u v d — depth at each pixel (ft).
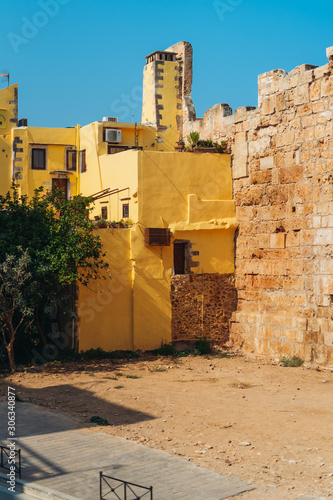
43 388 63.57
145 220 83.10
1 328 72.43
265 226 82.48
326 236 73.31
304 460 41.55
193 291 85.71
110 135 98.22
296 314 77.00
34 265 71.82
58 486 35.86
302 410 54.44
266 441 45.88
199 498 34.17
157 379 67.92
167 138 106.32
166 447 44.24
